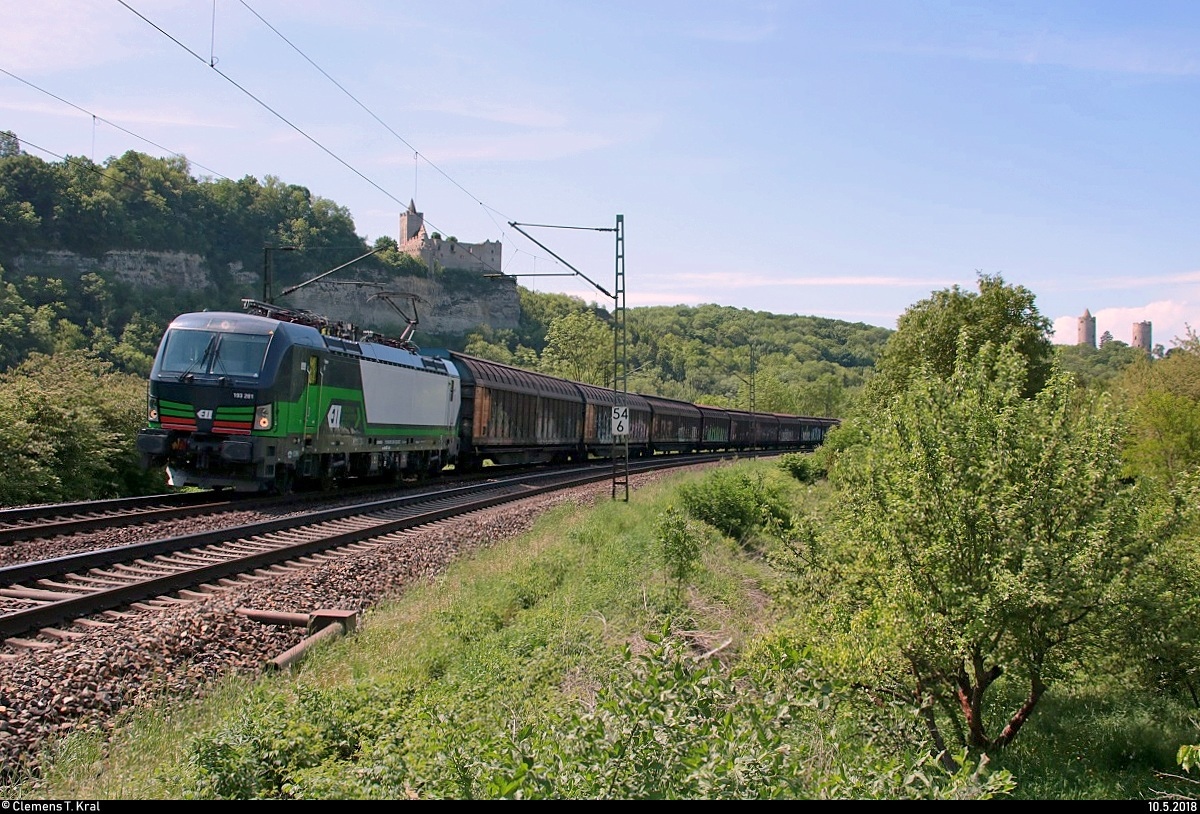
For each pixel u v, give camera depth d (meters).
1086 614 7.75
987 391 8.71
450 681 8.20
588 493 25.94
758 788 4.54
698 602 12.99
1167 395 18.80
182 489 24.95
